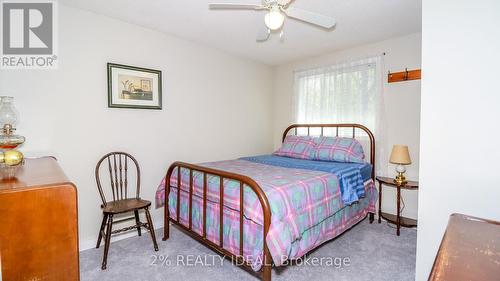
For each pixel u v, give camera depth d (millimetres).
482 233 861
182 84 3014
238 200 1737
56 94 2154
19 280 849
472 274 629
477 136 1321
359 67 3197
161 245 2342
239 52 3480
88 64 2311
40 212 881
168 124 2898
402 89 2900
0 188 849
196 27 2650
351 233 2598
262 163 2928
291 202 1705
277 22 1666
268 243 1480
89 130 2334
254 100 3936
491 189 1296
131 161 2602
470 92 1331
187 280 1793
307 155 3168
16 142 1503
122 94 2512
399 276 1830
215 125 3400
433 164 1462
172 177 2457
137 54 2615
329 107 3461
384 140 3039
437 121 1438
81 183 2299
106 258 1974
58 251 913
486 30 1277
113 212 2033
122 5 2184
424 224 1506
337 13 2293
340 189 2268
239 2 2115
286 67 4070
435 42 1427
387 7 2182
